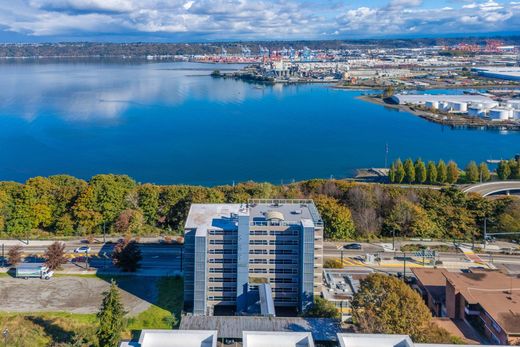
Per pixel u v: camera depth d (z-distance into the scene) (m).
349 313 112.31
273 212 126.00
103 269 143.88
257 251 124.81
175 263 149.00
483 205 182.12
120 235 172.38
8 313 117.56
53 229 177.75
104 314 99.31
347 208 179.62
